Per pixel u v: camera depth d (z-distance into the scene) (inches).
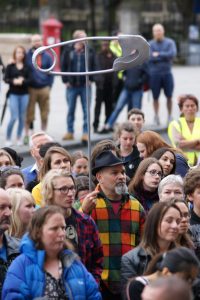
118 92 1189.1
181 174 647.1
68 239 463.8
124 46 538.0
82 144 1125.7
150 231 446.9
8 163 618.8
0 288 443.5
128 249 504.4
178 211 444.5
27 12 2544.3
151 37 2458.2
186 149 788.0
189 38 2348.7
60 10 2518.5
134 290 391.9
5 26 2536.9
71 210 478.9
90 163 523.8
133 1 2444.6
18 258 423.2
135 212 508.4
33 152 642.2
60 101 1519.4
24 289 417.4
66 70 1122.0
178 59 2325.3
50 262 424.8
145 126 1252.5
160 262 386.6
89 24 2524.6
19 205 473.4
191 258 372.2
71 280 422.9
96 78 1149.1
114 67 539.8
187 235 459.2
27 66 1095.6
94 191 493.7
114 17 2508.6
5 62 1770.4
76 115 1352.1
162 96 1568.7
